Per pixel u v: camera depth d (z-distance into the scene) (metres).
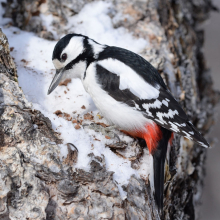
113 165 6.93
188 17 13.91
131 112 7.46
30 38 10.04
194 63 12.94
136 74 7.51
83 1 11.32
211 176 18.64
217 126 18.47
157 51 10.35
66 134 6.93
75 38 7.93
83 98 8.48
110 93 7.49
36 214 5.89
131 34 10.77
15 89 6.95
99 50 7.95
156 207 6.80
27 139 6.42
